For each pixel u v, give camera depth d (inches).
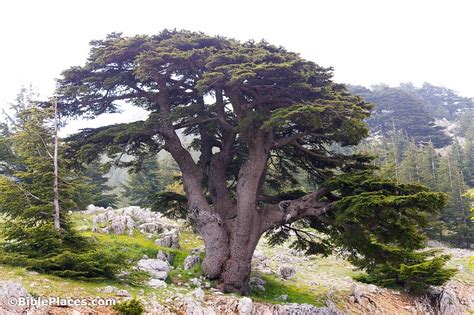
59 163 610.5
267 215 729.0
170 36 749.3
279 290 792.3
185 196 831.1
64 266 530.3
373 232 619.8
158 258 776.3
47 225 538.9
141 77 658.8
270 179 896.3
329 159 757.9
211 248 701.3
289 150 796.0
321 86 712.4
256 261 1009.5
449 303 976.9
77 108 734.5
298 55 683.4
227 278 681.6
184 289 609.0
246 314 569.0
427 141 3577.8
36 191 564.4
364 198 564.1
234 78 593.6
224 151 810.8
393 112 3774.6
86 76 730.2
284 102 725.3
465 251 1598.2
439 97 5816.9
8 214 573.3
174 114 706.2
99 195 1747.0
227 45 717.3
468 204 1844.2
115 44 684.1
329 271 1140.5
